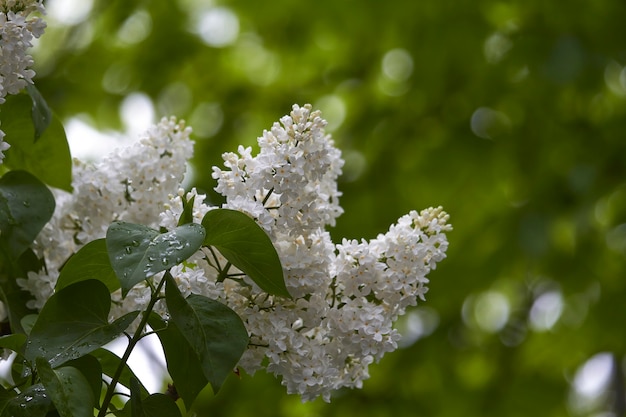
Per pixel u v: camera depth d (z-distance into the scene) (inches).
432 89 282.7
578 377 308.7
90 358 85.6
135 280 75.6
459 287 271.6
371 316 97.5
